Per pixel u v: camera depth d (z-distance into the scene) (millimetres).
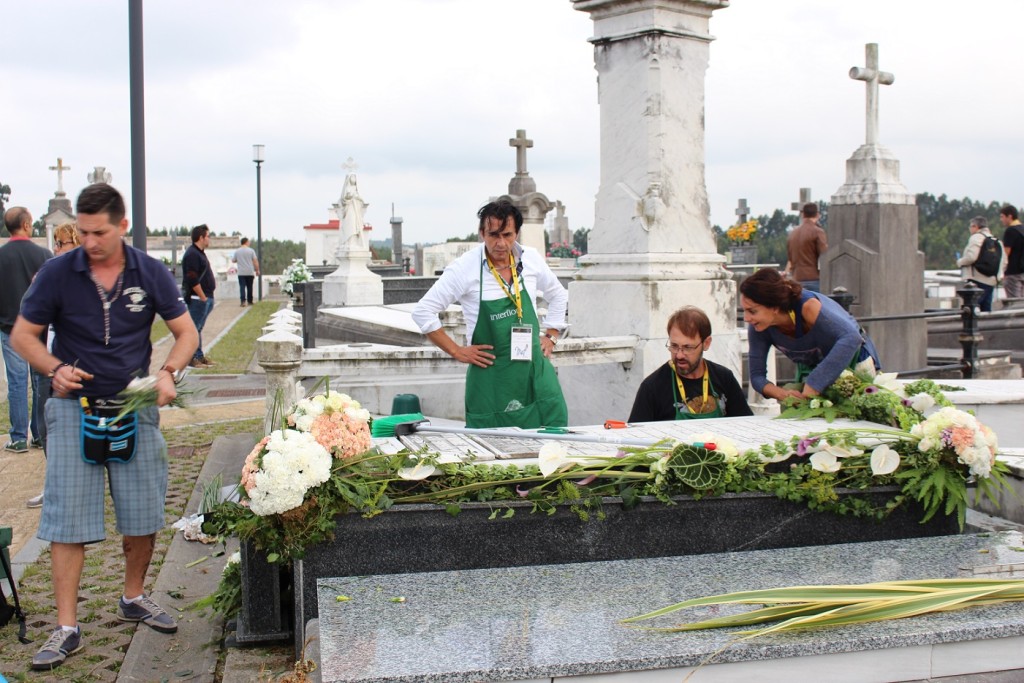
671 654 3025
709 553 4070
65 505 4188
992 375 12391
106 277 4180
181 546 5828
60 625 4227
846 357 4801
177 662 4188
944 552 4008
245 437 9289
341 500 3721
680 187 7457
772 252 37125
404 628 3230
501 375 5332
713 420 4914
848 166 12109
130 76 8477
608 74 7480
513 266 5328
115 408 4172
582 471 3920
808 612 3307
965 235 39156
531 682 2947
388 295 20891
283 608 4090
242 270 31484
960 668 3254
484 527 3869
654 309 7156
